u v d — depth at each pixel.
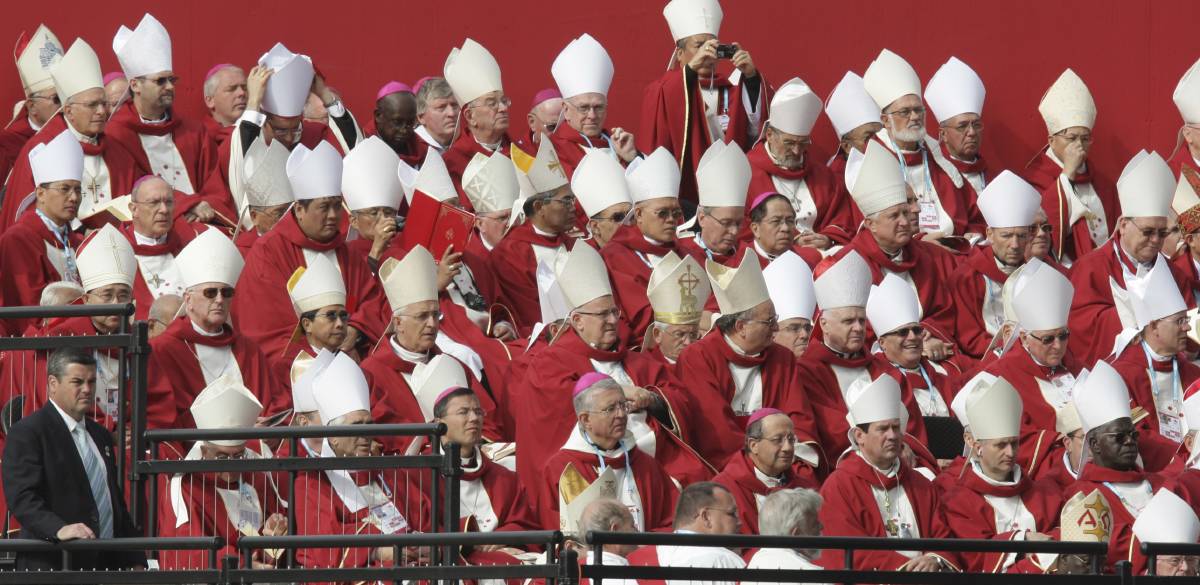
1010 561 40.69
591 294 43.38
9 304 48.53
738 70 58.06
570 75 55.72
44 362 40.47
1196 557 39.09
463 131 56.47
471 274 49.12
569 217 50.56
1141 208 52.62
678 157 57.06
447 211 47.84
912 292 47.41
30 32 60.31
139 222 49.25
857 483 40.94
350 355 46.78
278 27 61.91
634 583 32.38
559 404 42.28
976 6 62.25
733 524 33.59
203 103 61.41
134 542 33.22
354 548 36.72
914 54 62.22
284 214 49.69
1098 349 52.03
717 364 43.81
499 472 41.19
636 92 62.12
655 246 49.62
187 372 43.97
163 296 45.38
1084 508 40.66
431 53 62.44
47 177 49.12
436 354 45.53
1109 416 42.78
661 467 41.44
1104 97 62.09
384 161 49.75
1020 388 47.38
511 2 62.56
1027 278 47.47
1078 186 59.19
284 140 53.78
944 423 46.69
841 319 45.75
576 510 39.28
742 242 52.75
